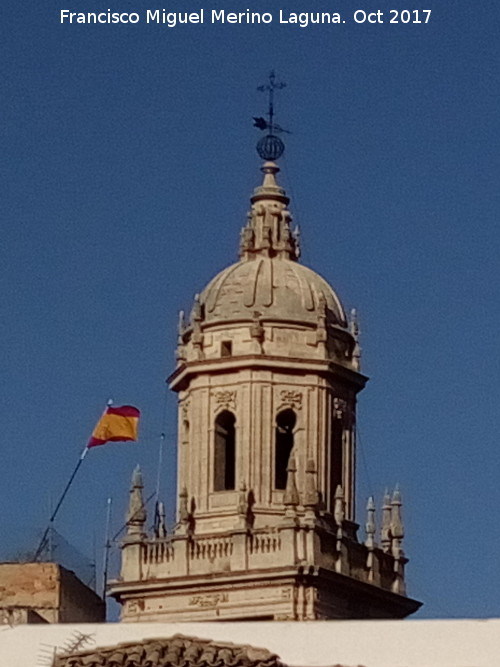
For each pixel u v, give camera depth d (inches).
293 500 5108.3
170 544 5118.1
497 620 3388.3
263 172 5378.9
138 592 5108.3
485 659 3378.4
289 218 5354.3
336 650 3390.7
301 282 5265.8
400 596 5182.1
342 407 5231.3
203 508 5147.6
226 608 5068.9
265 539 5083.7
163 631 3415.4
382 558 5177.2
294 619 5032.0
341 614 5093.5
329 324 5241.1
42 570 4347.9
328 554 5093.5
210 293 5265.8
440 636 3385.8
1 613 4128.9
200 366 5206.7
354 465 5226.4
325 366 5201.8
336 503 5157.5
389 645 3388.3
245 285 5251.0
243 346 5201.8
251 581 5064.0
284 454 5182.1
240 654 3353.8
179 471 5196.9
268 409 5177.2
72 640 3412.9
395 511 5226.4
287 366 5191.9
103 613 4650.6
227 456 5187.0
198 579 5078.7
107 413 5073.8
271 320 5216.5
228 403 5191.9
